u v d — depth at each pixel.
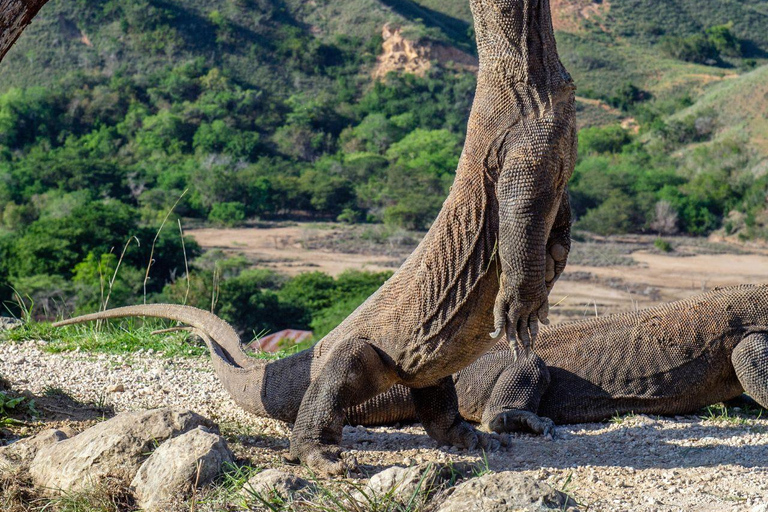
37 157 168.38
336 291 85.69
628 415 11.40
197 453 6.82
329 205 156.75
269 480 6.69
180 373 12.45
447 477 6.95
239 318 74.00
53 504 6.68
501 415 10.72
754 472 7.87
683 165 167.88
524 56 7.51
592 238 138.00
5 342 14.23
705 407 11.90
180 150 190.12
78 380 11.76
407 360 8.34
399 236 133.50
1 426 8.89
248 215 151.75
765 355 11.29
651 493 7.25
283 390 9.22
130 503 6.69
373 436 9.97
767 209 140.12
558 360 11.71
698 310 11.90
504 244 7.50
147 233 93.69
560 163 7.56
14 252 85.31
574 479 7.83
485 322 8.06
